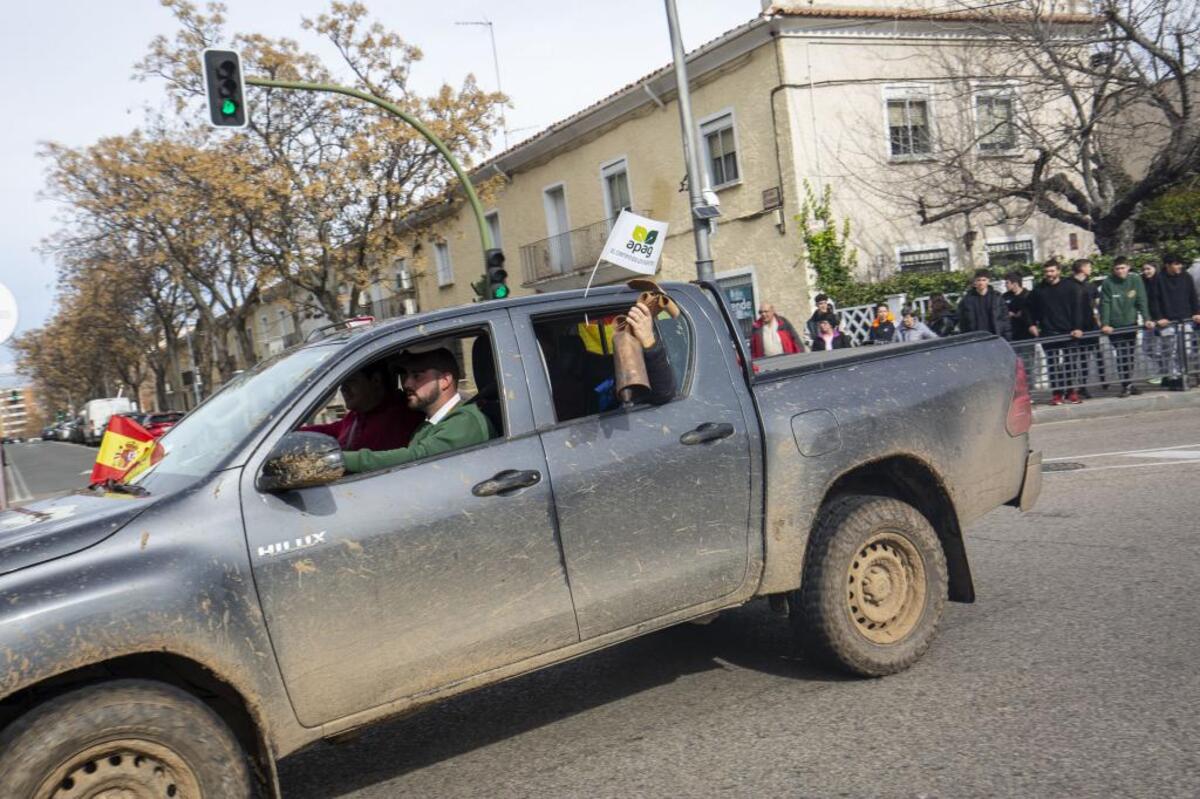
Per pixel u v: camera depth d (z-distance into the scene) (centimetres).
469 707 465
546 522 365
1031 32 1803
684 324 423
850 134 2127
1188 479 796
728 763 366
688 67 2281
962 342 489
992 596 545
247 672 310
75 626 282
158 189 2781
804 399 430
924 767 346
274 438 334
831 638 424
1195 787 315
